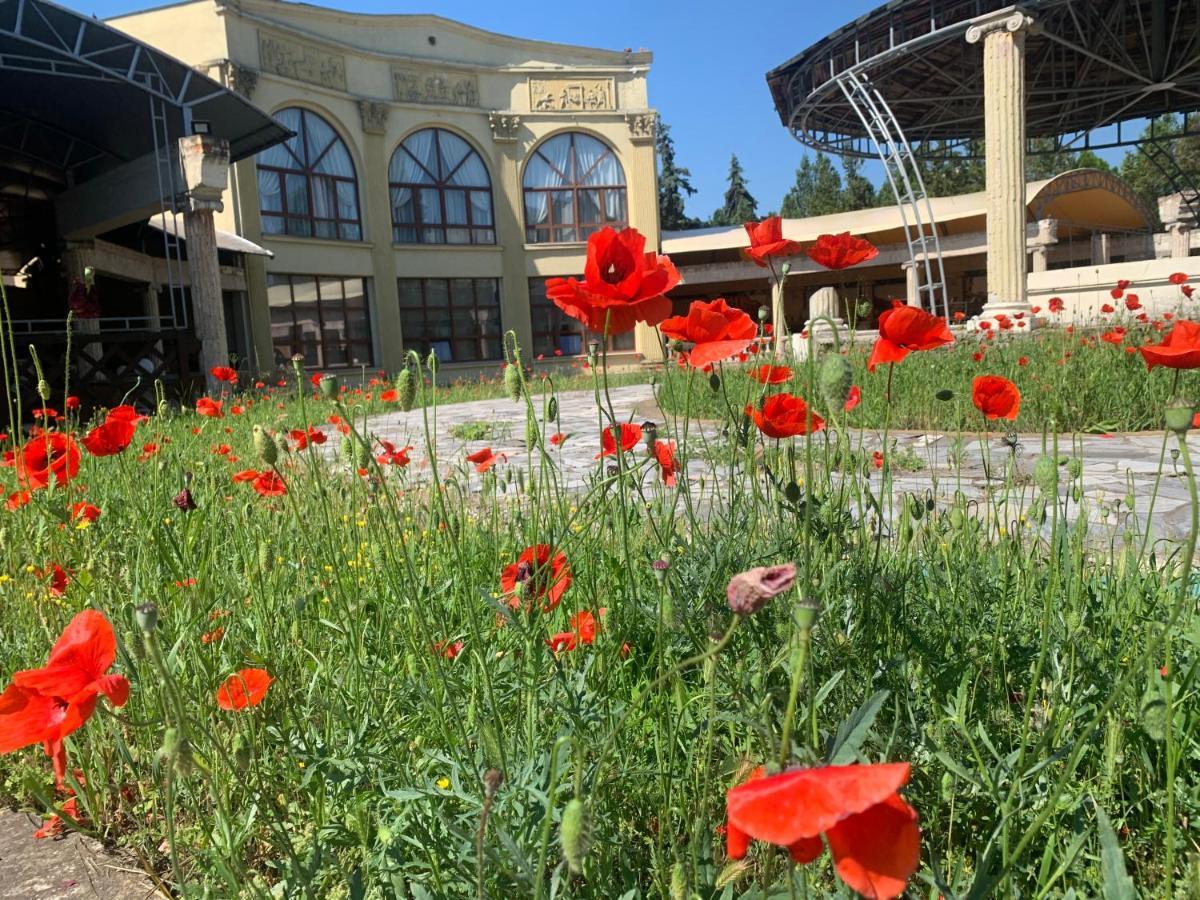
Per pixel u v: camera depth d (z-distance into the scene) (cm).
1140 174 5341
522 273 2700
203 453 512
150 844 190
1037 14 1518
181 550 253
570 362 2691
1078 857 139
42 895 175
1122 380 805
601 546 227
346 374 2389
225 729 195
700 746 161
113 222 1742
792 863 96
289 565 271
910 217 2825
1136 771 159
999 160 1513
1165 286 1444
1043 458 160
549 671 183
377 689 198
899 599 194
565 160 2728
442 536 272
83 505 288
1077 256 3142
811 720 111
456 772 144
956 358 966
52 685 109
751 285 3359
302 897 137
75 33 1367
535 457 719
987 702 179
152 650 109
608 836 140
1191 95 2302
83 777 202
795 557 199
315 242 2295
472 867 131
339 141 2383
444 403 1641
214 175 1577
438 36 2555
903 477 524
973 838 148
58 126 1730
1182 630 185
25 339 1345
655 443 196
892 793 69
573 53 2706
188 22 2078
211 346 1617
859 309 214
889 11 1659
